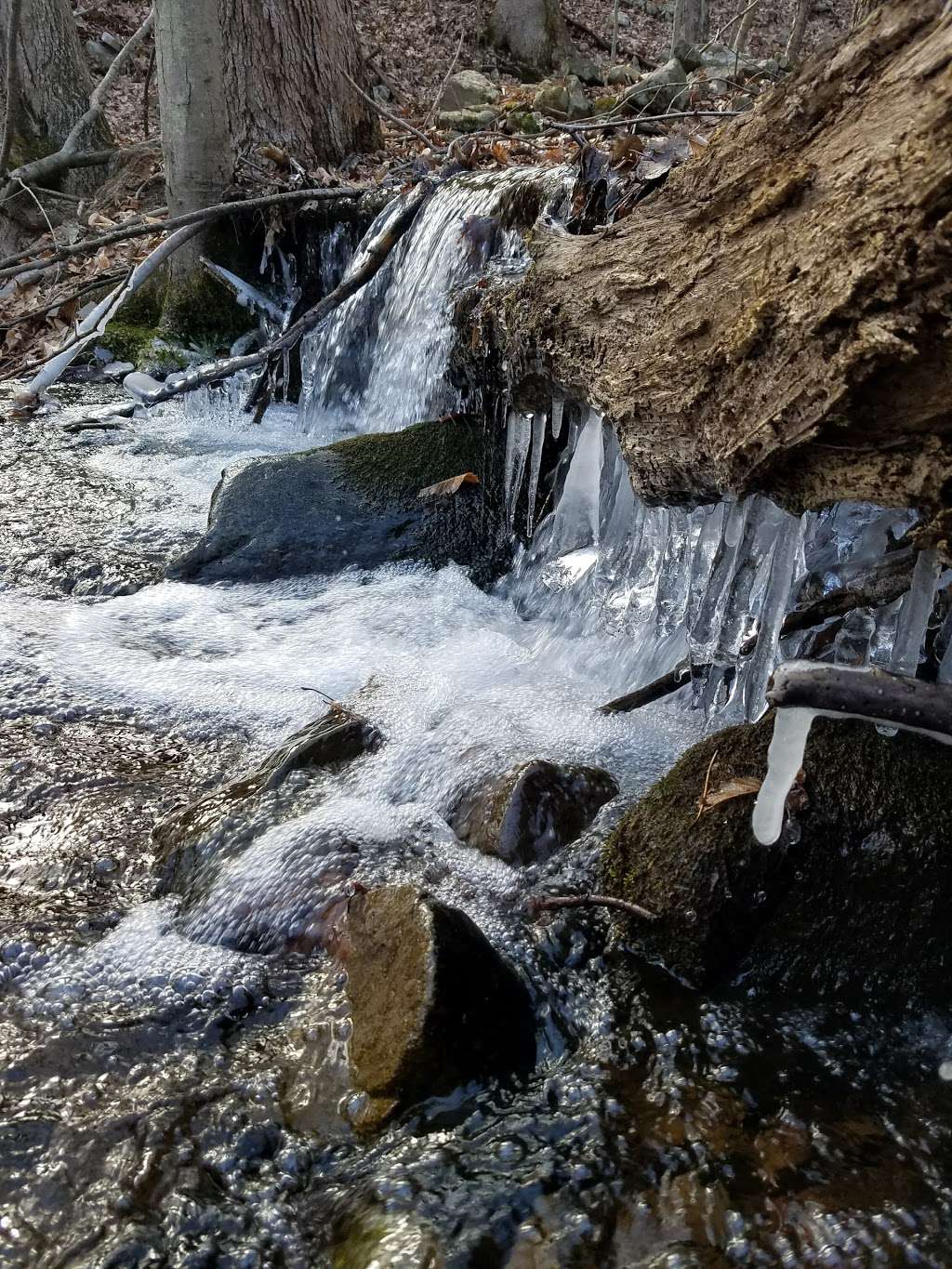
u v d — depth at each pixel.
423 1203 1.75
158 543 4.79
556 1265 1.64
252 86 7.88
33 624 4.02
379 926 2.20
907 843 2.22
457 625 4.04
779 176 2.23
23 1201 1.80
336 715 3.20
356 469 4.68
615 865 2.48
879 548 2.77
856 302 1.84
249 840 2.68
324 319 6.40
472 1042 2.03
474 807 2.78
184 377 5.84
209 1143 1.91
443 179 5.89
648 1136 1.88
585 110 9.74
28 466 5.75
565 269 3.19
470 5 15.54
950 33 1.81
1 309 7.93
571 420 3.96
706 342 2.38
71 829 2.90
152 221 6.96
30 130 9.52
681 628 3.30
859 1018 2.16
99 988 2.30
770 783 2.15
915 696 2.04
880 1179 1.77
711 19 16.25
